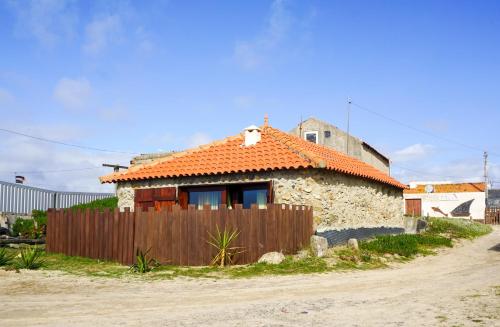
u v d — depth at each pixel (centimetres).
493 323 646
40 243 1877
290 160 1564
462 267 1412
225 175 1655
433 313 720
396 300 838
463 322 656
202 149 1898
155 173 1791
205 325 647
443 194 4884
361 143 3256
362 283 1050
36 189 2539
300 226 1416
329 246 1528
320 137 3328
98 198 3092
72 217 1525
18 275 1116
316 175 1522
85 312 737
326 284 1028
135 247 1343
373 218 2038
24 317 700
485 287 989
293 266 1231
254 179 1603
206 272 1173
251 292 925
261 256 1276
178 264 1299
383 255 1608
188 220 1309
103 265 1327
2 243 1755
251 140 1808
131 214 1366
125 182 1880
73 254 1508
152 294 902
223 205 1298
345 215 1714
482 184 4834
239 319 685
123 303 812
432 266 1448
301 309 757
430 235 2417
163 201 1748
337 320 678
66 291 928
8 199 2295
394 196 2400
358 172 1822
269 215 1283
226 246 1264
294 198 1538
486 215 4659
